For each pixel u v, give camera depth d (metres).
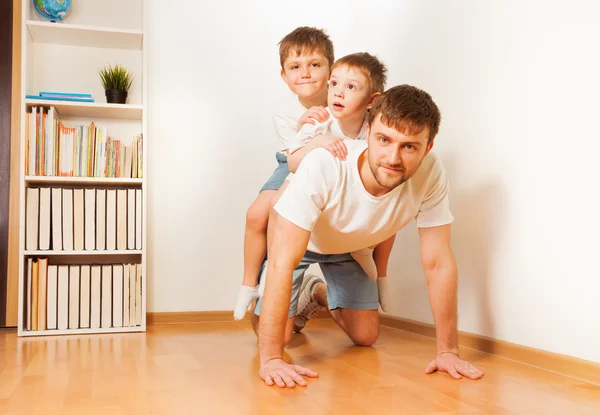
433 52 2.47
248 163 3.15
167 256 3.02
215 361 1.90
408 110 1.47
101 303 2.71
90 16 3.01
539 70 1.85
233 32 3.17
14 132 2.89
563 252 1.74
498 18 2.05
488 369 1.79
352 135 1.93
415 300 2.61
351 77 1.79
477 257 2.14
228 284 3.09
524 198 1.90
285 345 2.24
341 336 2.51
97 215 2.73
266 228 2.15
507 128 1.99
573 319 1.70
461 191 2.25
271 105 3.19
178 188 3.05
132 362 1.89
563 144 1.75
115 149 2.79
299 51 2.03
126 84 2.90
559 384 1.59
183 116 3.08
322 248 1.95
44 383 1.57
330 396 1.42
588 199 1.65
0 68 2.90
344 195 1.67
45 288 2.64
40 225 2.68
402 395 1.44
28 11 2.77
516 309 1.94
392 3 2.83
